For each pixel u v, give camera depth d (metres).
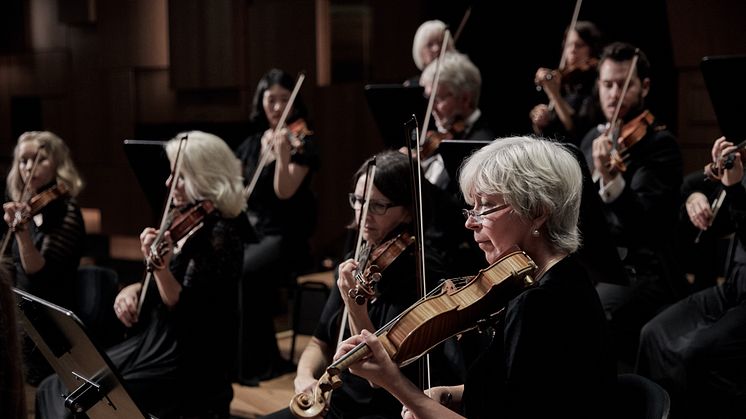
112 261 5.83
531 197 1.51
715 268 3.03
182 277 2.59
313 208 3.85
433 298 1.52
